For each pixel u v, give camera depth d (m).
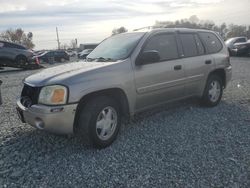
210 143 4.36
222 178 3.31
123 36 5.52
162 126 5.19
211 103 6.34
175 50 5.50
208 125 5.19
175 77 5.36
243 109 6.24
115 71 4.42
